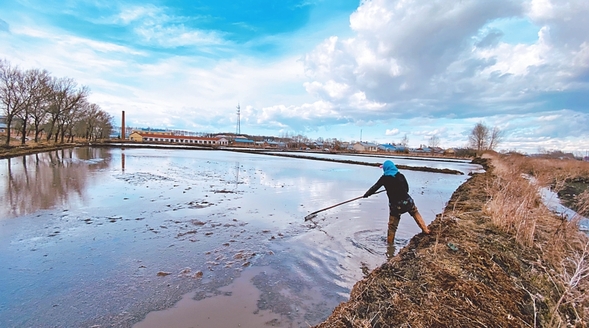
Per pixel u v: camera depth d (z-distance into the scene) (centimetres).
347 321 304
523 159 2886
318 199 1134
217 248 581
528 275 427
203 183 1438
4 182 1259
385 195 1247
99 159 2725
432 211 984
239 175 1847
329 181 1711
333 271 492
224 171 2058
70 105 5084
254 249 582
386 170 643
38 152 3372
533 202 888
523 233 580
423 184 1798
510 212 647
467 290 359
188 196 1088
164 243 598
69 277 445
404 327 287
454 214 781
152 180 1464
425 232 619
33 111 4028
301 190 1344
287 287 435
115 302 383
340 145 11012
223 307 379
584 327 298
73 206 881
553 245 510
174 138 11700
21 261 496
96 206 889
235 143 12075
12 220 727
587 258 467
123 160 2716
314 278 465
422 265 432
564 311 338
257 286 436
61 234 635
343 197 1190
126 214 811
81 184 1268
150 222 742
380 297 350
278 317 360
